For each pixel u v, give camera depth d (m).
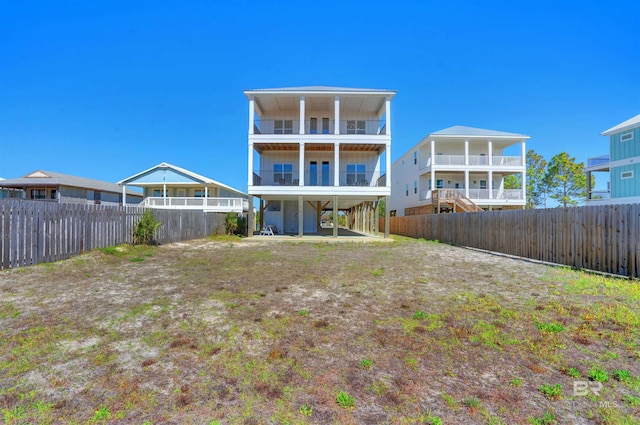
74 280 6.87
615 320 4.45
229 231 22.55
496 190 27.92
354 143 18.89
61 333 3.96
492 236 13.02
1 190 28.88
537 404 2.62
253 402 2.64
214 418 2.43
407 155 34.03
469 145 29.20
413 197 31.97
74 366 3.17
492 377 3.04
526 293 6.01
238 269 8.39
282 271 8.16
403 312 4.90
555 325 4.27
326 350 3.59
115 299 5.45
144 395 2.70
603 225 8.11
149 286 6.41
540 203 40.78
